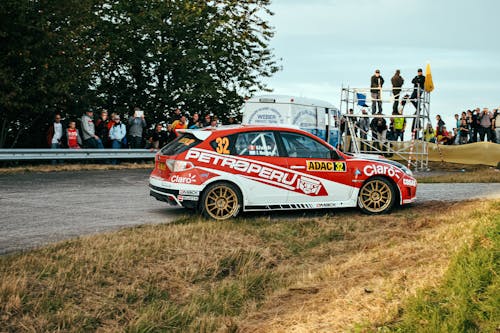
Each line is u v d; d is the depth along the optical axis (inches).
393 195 423.5
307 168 411.5
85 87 952.3
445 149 976.9
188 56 1067.9
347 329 185.9
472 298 183.5
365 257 282.4
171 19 1055.6
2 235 342.3
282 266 308.2
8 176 653.3
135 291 261.3
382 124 906.1
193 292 269.7
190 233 338.0
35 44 791.7
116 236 327.9
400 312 190.1
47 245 306.5
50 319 226.7
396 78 876.6
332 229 367.6
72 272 265.3
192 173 391.9
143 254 295.7
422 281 210.8
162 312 243.0
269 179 403.9
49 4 823.1
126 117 1075.9
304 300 234.8
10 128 895.7
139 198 507.5
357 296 213.9
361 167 421.7
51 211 430.3
